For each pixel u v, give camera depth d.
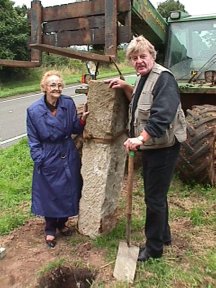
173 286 2.80
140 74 2.85
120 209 4.12
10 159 6.40
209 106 4.78
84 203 3.54
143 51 2.78
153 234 3.05
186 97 5.40
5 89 20.80
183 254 3.21
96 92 3.36
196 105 5.12
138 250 3.14
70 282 3.11
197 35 5.71
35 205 3.45
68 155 3.45
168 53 5.87
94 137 3.42
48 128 3.33
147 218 3.05
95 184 3.46
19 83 24.64
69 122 3.42
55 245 3.46
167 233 3.30
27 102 15.98
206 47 5.66
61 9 4.31
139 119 2.89
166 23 5.88
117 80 3.26
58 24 4.36
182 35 5.79
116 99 3.32
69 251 3.35
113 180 3.54
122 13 3.96
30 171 5.68
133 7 4.60
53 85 3.31
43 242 3.54
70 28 4.27
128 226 3.11
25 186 4.99
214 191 4.50
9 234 3.73
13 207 4.39
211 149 4.38
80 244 3.45
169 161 2.92
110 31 3.96
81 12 4.17
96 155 3.44
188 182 4.66
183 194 4.48
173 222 3.84
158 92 2.72
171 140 2.85
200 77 5.57
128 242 3.15
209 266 3.02
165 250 3.27
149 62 2.80
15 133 9.58
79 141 3.99
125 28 3.93
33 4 4.45
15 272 3.10
